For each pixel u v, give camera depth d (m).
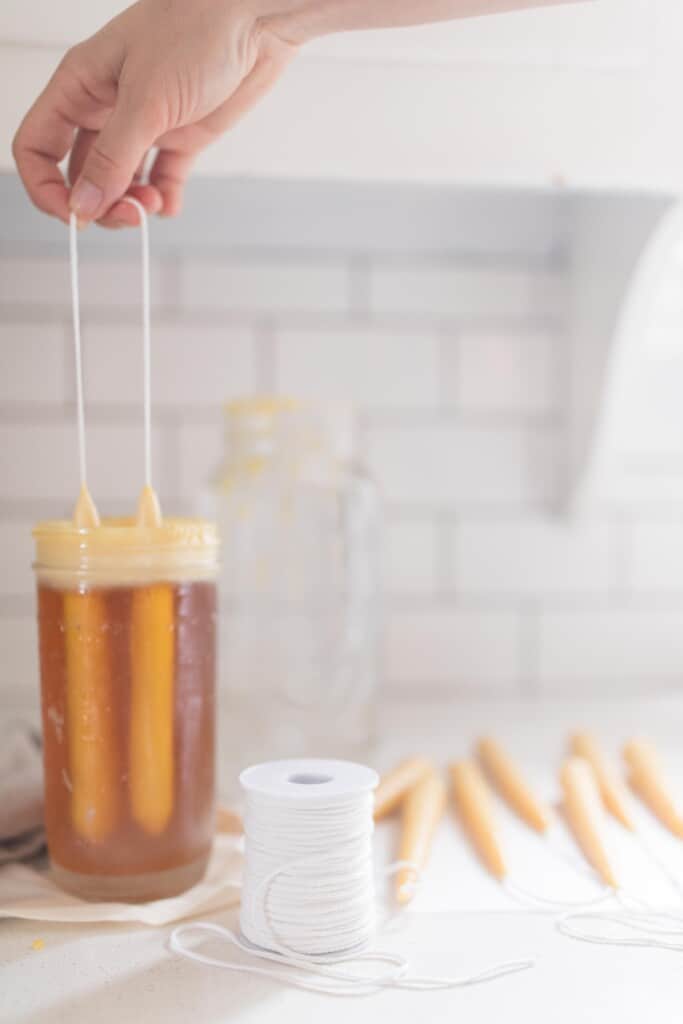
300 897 0.91
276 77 1.02
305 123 1.09
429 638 1.45
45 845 1.05
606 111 1.11
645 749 1.20
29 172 1.03
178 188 1.08
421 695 1.45
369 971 0.89
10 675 1.38
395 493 1.44
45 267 1.37
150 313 1.39
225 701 1.30
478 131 1.11
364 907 0.94
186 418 1.40
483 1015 0.81
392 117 1.10
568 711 1.40
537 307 1.44
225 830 1.08
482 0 0.95
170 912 0.96
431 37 1.08
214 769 1.02
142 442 1.40
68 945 0.94
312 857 0.91
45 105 1.01
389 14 0.96
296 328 1.41
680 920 0.96
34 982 0.87
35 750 1.17
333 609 1.30
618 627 1.47
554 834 1.09
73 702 0.97
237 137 1.09
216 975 0.88
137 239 1.38
